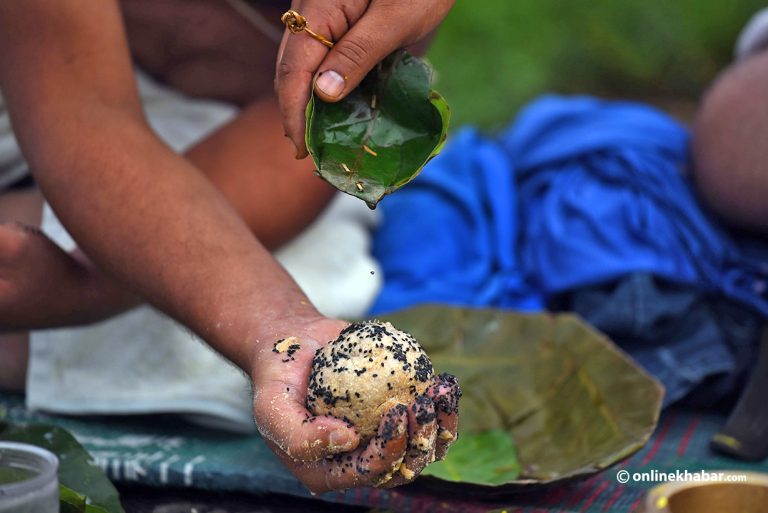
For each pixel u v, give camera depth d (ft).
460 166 10.69
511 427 7.27
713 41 22.47
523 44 21.49
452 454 6.98
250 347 5.36
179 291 5.66
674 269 8.75
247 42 8.74
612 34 22.13
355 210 9.90
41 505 4.66
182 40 8.77
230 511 6.59
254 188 7.71
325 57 5.03
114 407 7.70
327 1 5.05
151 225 5.80
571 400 7.25
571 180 9.69
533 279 9.45
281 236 8.03
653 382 6.93
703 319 8.71
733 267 8.93
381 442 4.58
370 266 9.18
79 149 6.06
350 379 4.80
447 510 6.27
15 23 6.29
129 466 6.82
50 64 6.30
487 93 20.42
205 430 7.75
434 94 5.22
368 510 6.50
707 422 8.07
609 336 8.66
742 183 8.87
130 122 6.27
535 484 6.12
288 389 4.95
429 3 5.16
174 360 7.68
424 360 4.98
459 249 10.03
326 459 4.83
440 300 9.37
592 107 10.73
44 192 6.16
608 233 9.05
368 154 5.14
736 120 9.07
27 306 6.48
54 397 7.92
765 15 10.24
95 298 6.66
